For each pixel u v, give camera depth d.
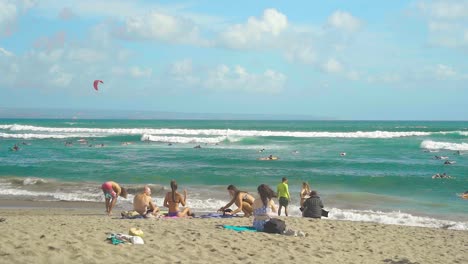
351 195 21.00
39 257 6.51
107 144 48.28
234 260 7.63
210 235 9.67
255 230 10.80
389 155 37.72
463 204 19.06
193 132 63.38
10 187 22.70
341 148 43.59
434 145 43.97
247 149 42.62
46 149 42.88
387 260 8.58
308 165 31.62
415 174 27.62
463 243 11.20
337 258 8.41
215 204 18.69
